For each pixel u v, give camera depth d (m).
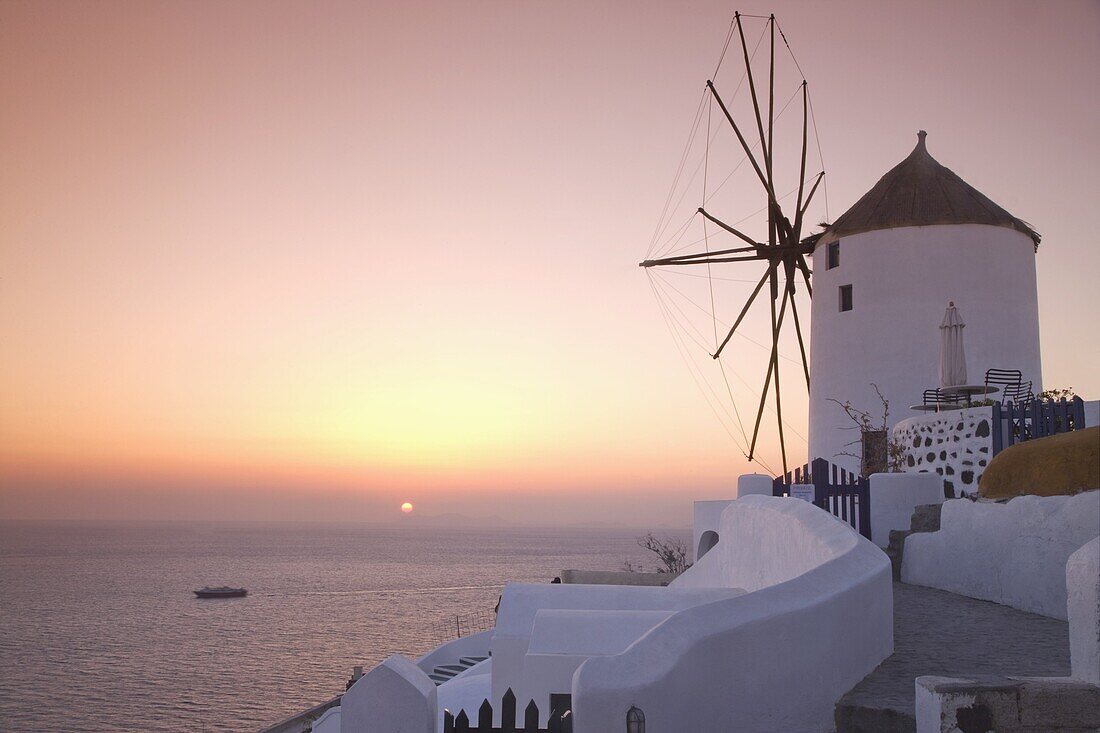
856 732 7.84
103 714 57.50
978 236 27.78
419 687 7.20
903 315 27.91
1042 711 6.62
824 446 29.44
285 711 58.06
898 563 14.80
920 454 19.38
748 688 7.73
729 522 16.81
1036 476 11.70
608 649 10.16
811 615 8.26
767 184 32.09
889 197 29.16
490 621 102.38
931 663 9.26
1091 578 6.78
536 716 7.28
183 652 82.75
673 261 33.03
